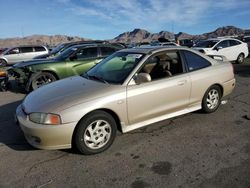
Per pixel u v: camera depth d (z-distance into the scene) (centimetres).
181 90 458
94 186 307
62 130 348
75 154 380
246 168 336
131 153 381
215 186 301
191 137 430
